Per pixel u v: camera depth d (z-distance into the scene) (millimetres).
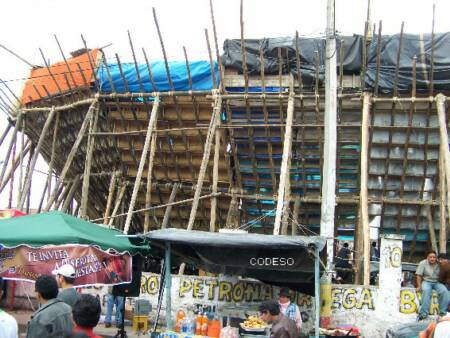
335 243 19844
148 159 20156
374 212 19375
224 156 19156
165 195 20906
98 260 10172
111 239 11062
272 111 18109
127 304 15898
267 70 17812
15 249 9680
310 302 13414
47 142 22922
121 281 10711
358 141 18047
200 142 19375
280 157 18984
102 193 22484
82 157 21688
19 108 21781
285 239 10547
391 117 17438
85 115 20234
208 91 18047
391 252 13516
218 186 20312
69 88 19797
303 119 17984
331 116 14320
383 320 13242
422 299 12859
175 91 18438
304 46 17562
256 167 19406
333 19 14641
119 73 18969
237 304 14094
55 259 9781
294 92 17719
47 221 10617
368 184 18938
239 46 17922
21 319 15203
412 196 18922
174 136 19516
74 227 10688
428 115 17188
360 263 17812
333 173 14086
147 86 18859
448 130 17500
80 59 19828
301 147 18438
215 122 17594
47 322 6105
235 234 11203
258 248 10867
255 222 19859
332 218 13812
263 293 13992
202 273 18625
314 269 10773
